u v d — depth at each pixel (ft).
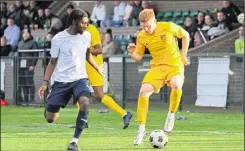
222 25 154.51
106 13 185.88
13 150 73.67
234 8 156.56
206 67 132.57
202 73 132.98
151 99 138.41
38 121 115.34
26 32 160.15
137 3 177.58
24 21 189.16
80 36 71.41
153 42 77.82
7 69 159.94
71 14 71.05
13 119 119.85
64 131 96.27
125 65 141.18
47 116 72.84
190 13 180.65
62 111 137.59
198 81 133.49
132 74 140.36
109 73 143.13
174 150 72.08
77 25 70.79
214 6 178.19
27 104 157.38
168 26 77.77
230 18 155.63
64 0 205.05
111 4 194.18
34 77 155.63
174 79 77.56
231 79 129.39
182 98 135.23
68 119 118.73
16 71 158.40
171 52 77.97
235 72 128.88
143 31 78.59
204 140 82.28
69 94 71.67
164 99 136.46
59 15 202.90
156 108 137.69
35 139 85.10
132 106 140.87
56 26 165.07
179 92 77.87
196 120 113.09
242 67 127.85
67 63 70.90
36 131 96.32
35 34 189.57
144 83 77.00
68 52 70.79
